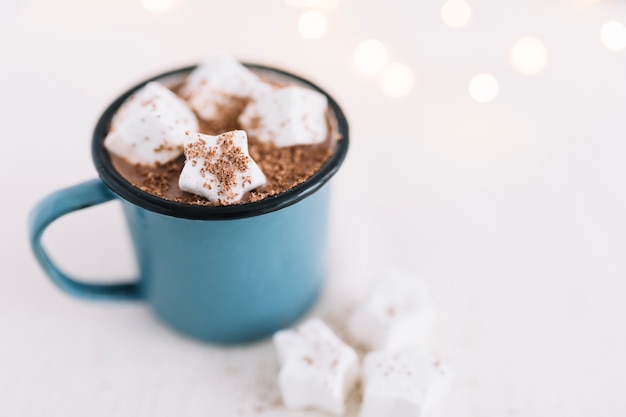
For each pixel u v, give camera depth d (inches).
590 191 15.9
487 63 19.0
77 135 17.1
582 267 14.6
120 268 14.7
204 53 19.1
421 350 13.0
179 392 13.0
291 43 19.5
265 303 13.1
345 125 12.6
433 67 19.0
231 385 13.1
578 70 18.7
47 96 17.9
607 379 13.0
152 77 13.5
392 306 13.5
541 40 19.5
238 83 13.1
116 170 12.0
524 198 15.9
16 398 12.9
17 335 13.7
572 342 13.5
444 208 15.7
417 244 15.1
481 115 17.7
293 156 12.3
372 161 16.7
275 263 12.6
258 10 20.5
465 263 14.7
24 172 16.2
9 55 18.9
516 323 13.8
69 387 13.1
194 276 12.5
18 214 15.5
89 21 20.0
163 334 13.9
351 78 18.7
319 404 12.7
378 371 12.6
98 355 13.5
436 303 14.2
